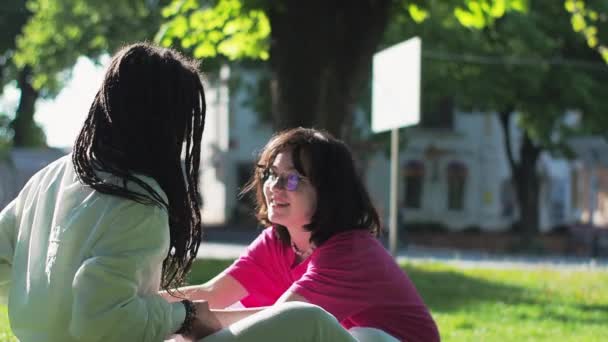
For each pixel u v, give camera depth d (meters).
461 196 45.31
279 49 12.34
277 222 3.90
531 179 33.38
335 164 3.84
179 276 3.14
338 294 3.68
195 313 3.09
